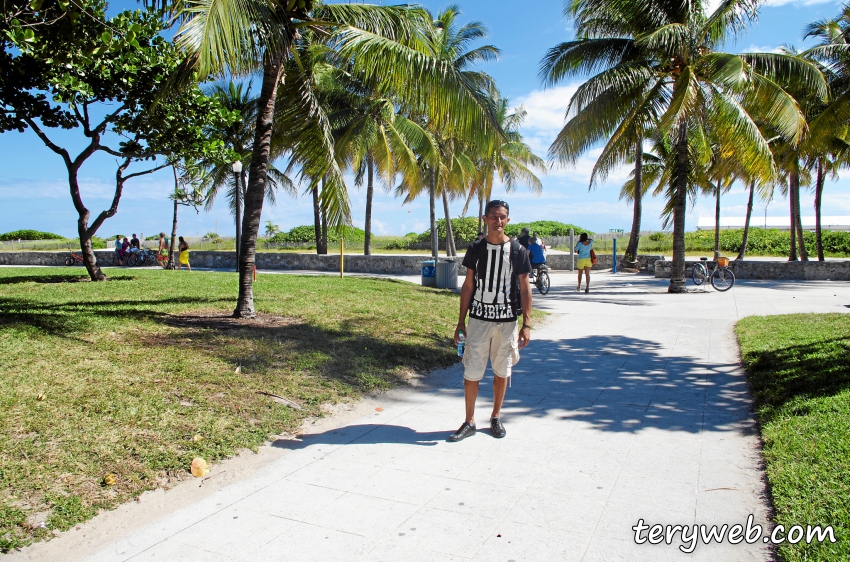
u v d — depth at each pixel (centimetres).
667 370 709
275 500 366
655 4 1463
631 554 298
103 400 477
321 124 890
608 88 1463
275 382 585
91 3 678
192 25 580
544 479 394
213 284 1330
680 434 482
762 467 406
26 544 304
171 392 518
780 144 2070
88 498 352
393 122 1989
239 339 715
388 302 1146
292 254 2727
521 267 470
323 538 319
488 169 2938
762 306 1280
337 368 657
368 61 761
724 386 631
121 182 1365
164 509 354
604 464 420
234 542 315
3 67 840
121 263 2897
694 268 1780
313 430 502
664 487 378
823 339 779
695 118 1584
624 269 2609
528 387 642
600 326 1051
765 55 1437
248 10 639
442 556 298
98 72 1023
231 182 2792
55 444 399
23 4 642
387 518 341
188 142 1208
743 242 2744
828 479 352
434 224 2312
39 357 568
